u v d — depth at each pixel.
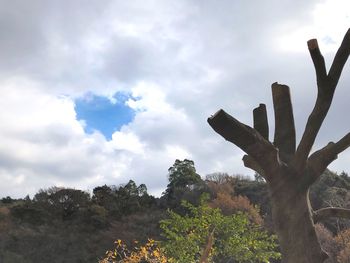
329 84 3.83
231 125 3.69
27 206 64.62
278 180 3.99
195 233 11.41
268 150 3.86
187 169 69.06
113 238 51.25
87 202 65.94
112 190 69.31
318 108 3.90
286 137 4.25
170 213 12.15
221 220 11.55
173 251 10.96
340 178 56.19
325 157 4.04
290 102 4.32
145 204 65.50
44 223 61.16
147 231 49.31
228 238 11.41
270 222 26.30
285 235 3.99
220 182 66.19
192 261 10.88
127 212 61.53
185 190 63.66
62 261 52.38
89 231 58.75
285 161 4.14
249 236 11.77
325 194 50.47
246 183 64.69
